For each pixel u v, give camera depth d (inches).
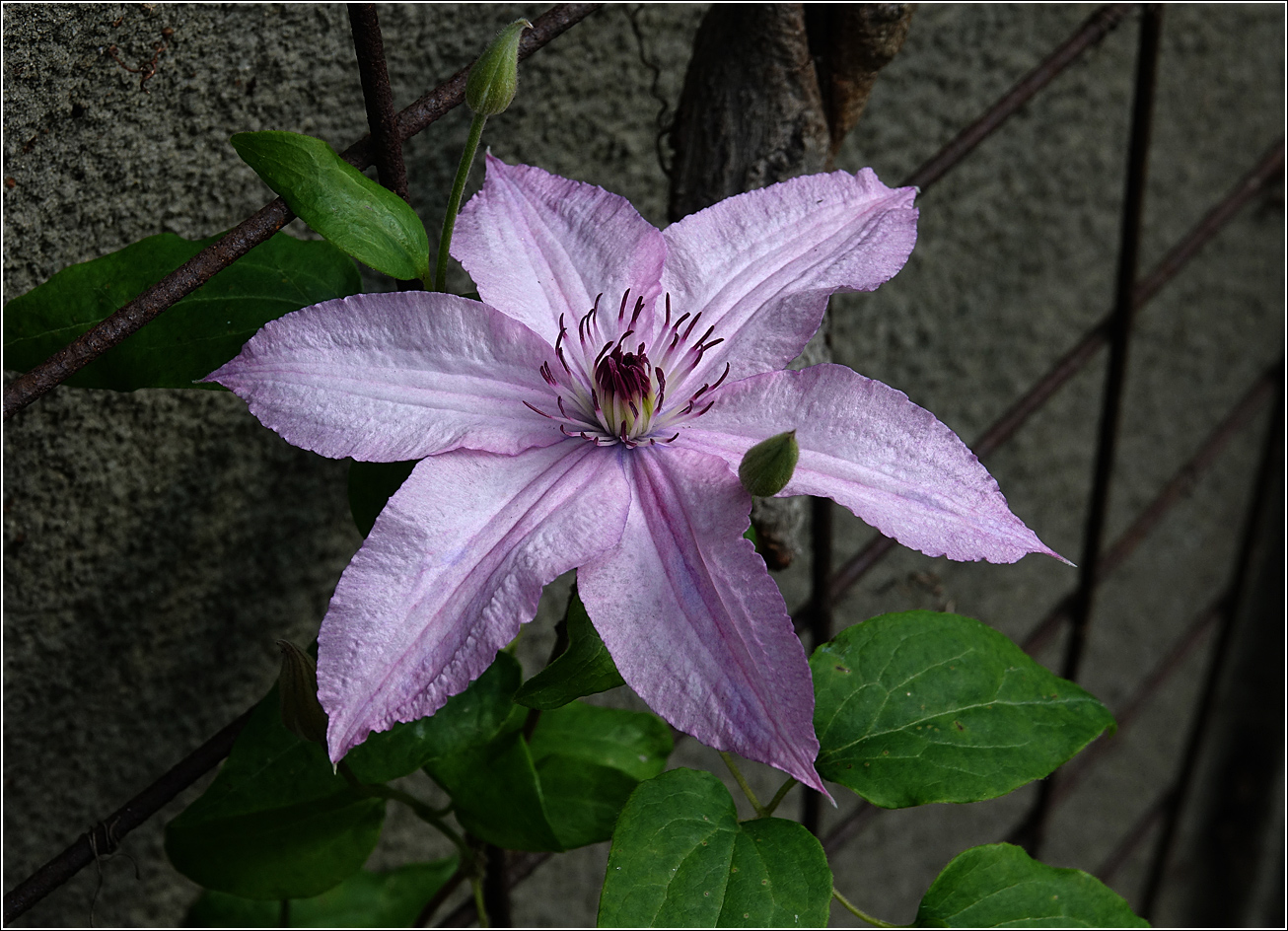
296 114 15.7
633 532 12.4
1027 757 14.0
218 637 17.5
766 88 15.0
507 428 12.6
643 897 12.7
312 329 12.3
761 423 12.8
